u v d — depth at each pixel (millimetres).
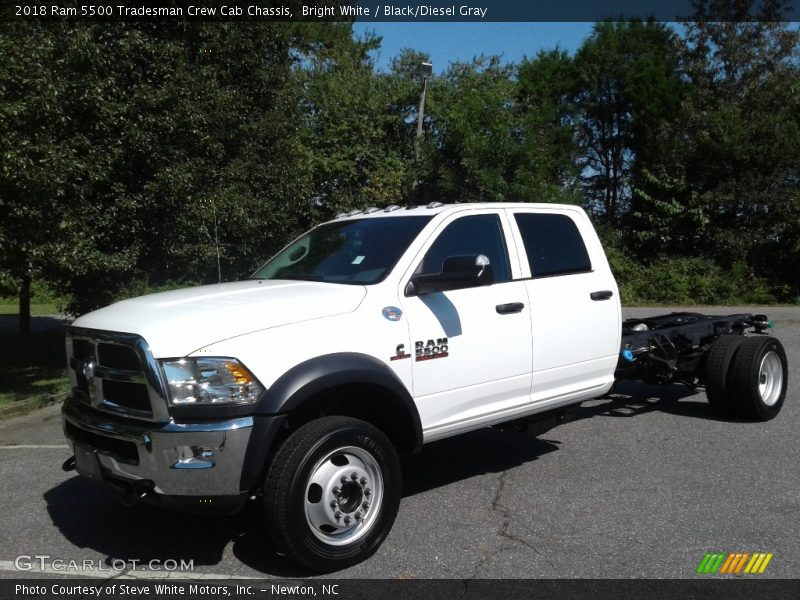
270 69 14250
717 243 25344
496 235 5281
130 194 10828
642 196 26312
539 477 5520
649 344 6727
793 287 24891
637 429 6871
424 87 23469
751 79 26547
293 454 3748
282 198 14516
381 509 4098
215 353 3701
